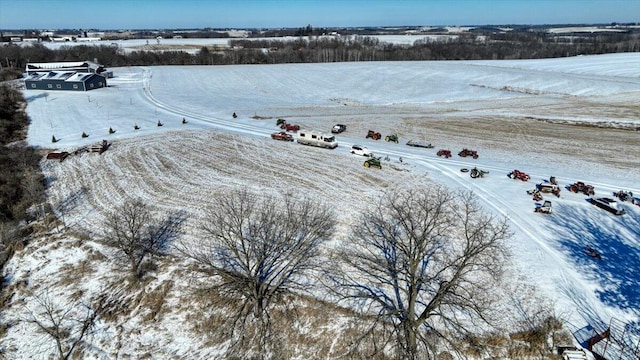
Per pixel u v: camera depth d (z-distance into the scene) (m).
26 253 39.12
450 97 108.19
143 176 52.69
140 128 72.31
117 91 108.00
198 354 29.27
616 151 64.25
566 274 34.06
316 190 48.88
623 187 50.88
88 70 120.06
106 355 29.67
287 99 106.00
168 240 39.31
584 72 140.38
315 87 122.31
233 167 55.84
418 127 77.75
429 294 32.03
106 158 58.19
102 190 49.19
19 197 47.91
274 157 59.72
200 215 43.31
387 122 81.12
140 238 39.44
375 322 26.97
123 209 44.56
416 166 57.03
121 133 69.12
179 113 85.00
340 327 29.89
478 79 129.75
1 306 34.12
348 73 143.88
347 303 31.50
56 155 57.88
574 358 25.86
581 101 99.31
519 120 83.06
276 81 131.00
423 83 125.88
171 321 31.67
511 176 53.25
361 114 88.31
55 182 51.53
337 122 80.50
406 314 27.75
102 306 33.25
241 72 146.50
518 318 29.52
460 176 53.78
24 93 101.56
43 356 30.03
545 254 36.72
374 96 110.31
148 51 184.75
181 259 36.81
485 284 32.62
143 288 34.31
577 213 44.12
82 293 34.50
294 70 151.62
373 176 53.09
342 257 35.50
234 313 31.61
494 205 45.62
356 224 41.25
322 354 28.42
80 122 75.88
